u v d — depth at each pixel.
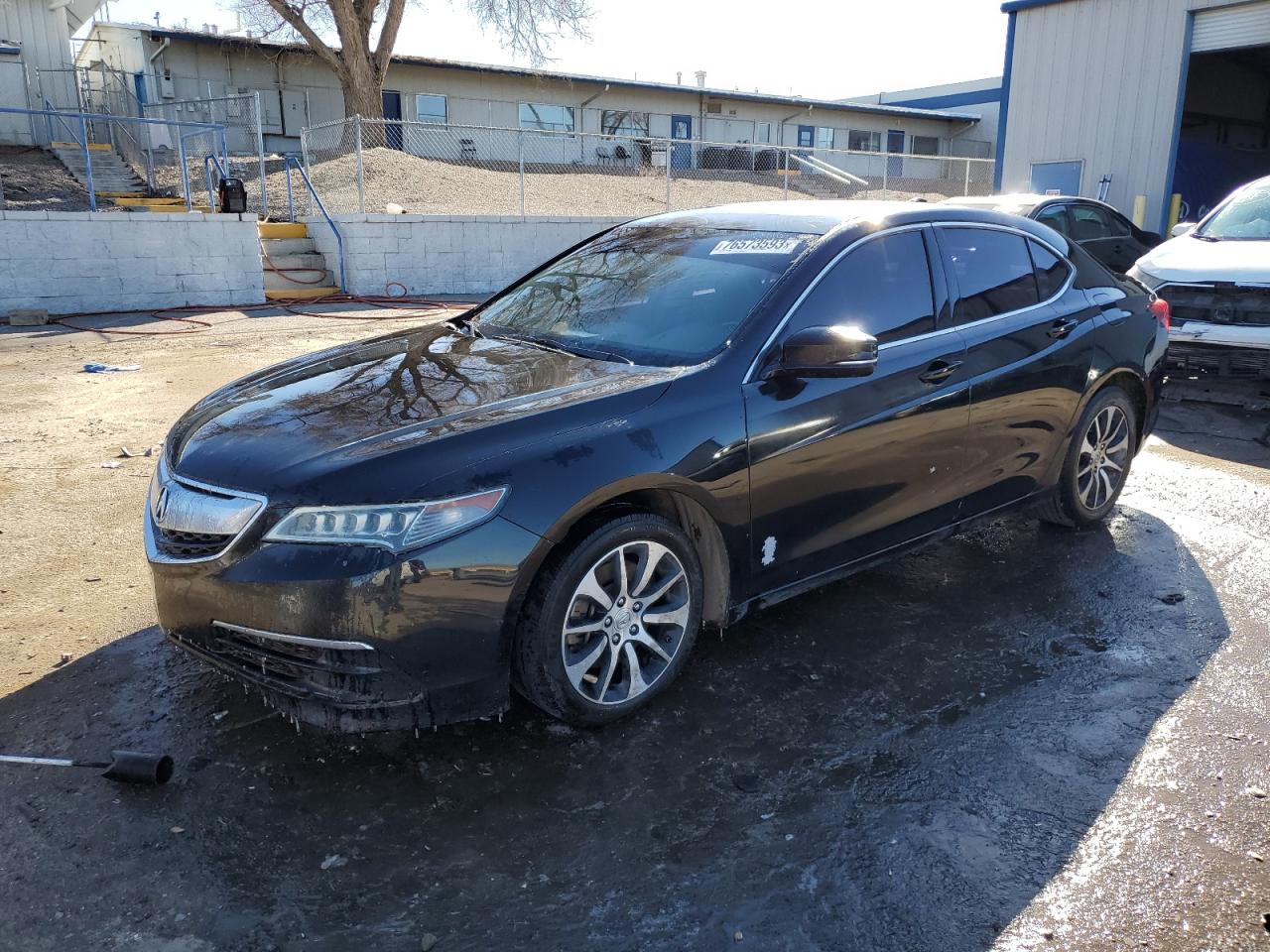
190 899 2.40
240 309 14.13
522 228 17.23
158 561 2.93
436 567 2.69
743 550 3.33
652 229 4.42
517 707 3.29
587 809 2.77
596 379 3.26
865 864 2.56
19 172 20.00
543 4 24.91
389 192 18.95
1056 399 4.39
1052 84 18.12
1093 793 2.86
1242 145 28.33
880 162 34.72
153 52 23.77
